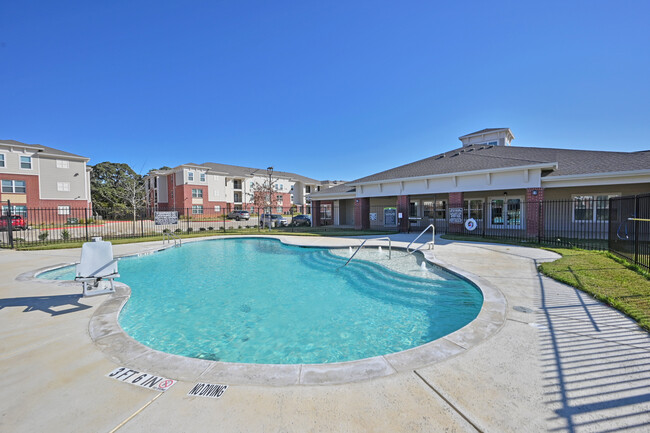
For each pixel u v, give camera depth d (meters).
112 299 5.09
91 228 22.16
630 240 7.63
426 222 20.30
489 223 17.62
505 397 2.21
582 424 1.90
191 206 38.22
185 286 7.10
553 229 14.66
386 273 7.45
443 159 18.08
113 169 50.28
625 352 2.87
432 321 4.72
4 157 24.95
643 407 2.06
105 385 2.46
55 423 1.98
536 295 4.75
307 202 52.06
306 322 4.84
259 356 3.75
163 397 2.28
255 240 16.16
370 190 18.62
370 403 2.17
